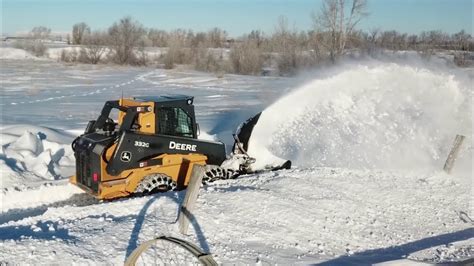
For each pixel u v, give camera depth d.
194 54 67.25
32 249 7.11
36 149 15.45
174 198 9.73
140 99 11.68
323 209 9.89
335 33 55.69
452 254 8.08
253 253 7.71
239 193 9.90
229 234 8.30
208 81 46.03
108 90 37.44
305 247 8.27
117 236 7.82
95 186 10.91
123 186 10.81
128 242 7.62
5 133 17.45
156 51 81.31
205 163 11.80
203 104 29.39
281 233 8.60
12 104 28.72
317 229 9.02
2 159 13.55
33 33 94.06
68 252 7.11
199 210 9.00
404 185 12.19
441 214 10.72
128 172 10.89
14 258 6.82
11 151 14.52
